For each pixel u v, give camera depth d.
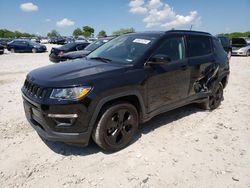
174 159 3.40
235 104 6.07
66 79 3.10
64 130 3.08
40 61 15.64
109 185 2.86
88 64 3.76
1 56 19.92
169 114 5.11
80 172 3.08
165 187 2.84
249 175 3.11
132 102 3.74
